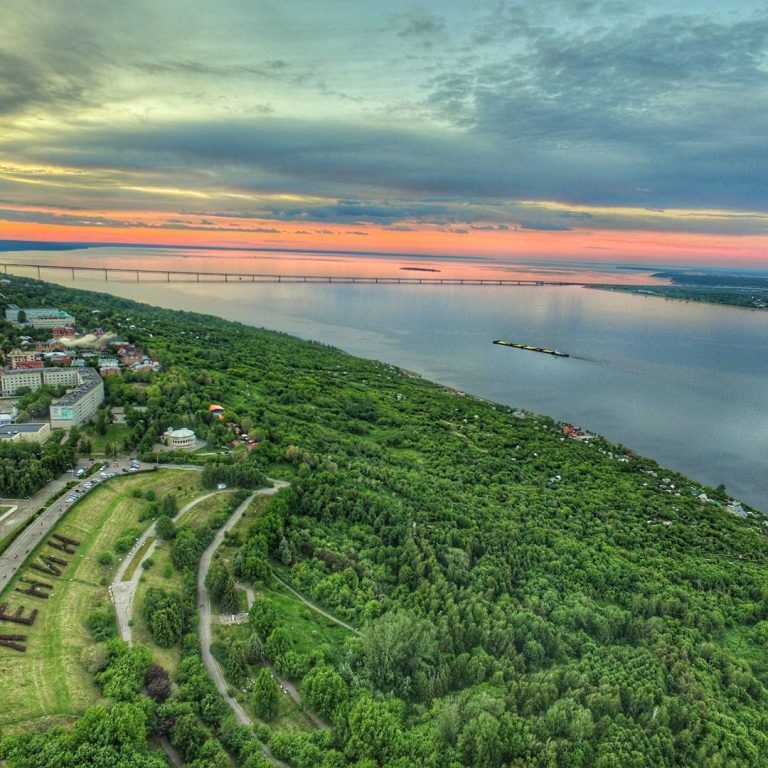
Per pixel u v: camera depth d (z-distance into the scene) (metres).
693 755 165.38
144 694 154.50
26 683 151.50
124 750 135.50
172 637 176.38
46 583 191.00
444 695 175.88
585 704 174.88
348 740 152.88
